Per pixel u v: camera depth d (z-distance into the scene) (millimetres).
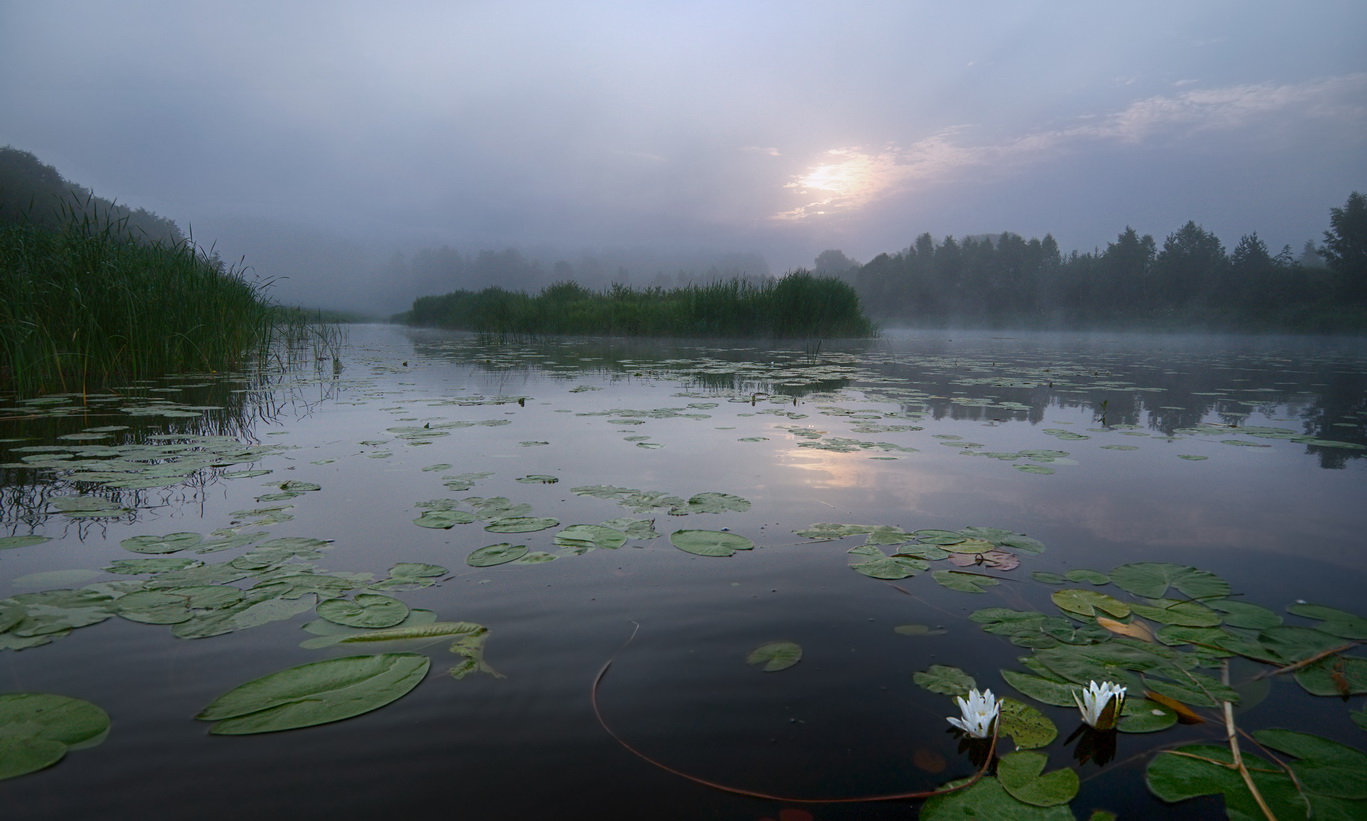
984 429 4164
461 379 7125
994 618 1603
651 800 1007
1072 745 1159
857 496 2654
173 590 1725
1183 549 2096
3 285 5422
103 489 2695
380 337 18297
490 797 1008
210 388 6023
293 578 1800
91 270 6105
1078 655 1440
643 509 2451
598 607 1642
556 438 3805
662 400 5469
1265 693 1312
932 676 1351
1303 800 1021
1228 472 3078
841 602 1685
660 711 1228
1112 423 4441
